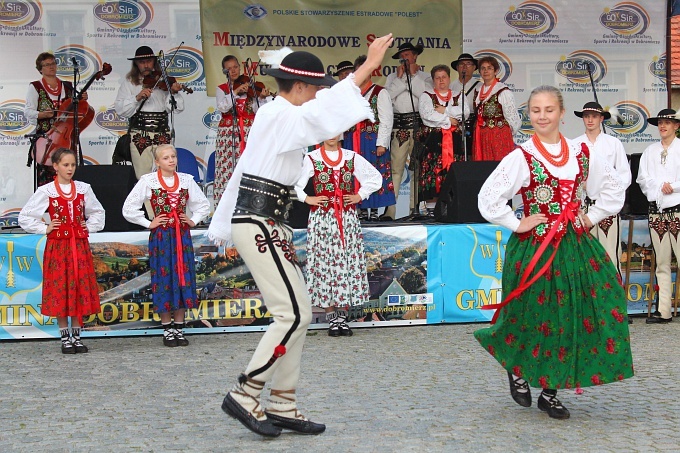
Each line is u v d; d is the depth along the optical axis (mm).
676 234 7105
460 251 7117
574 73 9680
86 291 6316
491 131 8438
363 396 4789
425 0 9492
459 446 3848
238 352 6141
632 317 7488
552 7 9617
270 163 3943
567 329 4145
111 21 9086
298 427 4066
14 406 4719
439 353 5945
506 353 4262
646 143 9812
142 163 8492
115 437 4098
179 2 9188
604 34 9695
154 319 6898
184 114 9289
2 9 8875
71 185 6426
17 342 6766
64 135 8617
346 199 6723
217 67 9273
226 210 4148
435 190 8508
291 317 3939
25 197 8945
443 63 9539
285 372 4059
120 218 7008
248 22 9297
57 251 6277
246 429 4195
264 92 8836
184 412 4539
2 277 6773
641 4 9719
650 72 9781
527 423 4207
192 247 6562
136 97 8367
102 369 5664
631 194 7918
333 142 6781
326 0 9359
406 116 8938
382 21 9453
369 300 7008
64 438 4098
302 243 6969
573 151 4281
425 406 4555
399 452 3773
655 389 4871
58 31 9008
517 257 4254
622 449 3777
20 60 8922
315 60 4016
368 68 3766
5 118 8898
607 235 7117
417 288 7086
